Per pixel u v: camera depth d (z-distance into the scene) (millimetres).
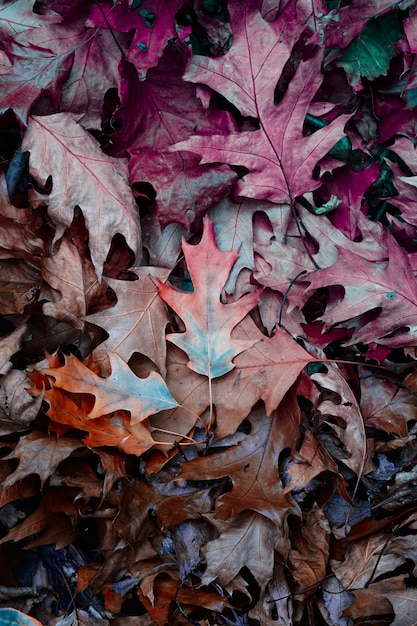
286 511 642
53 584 679
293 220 688
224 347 646
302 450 657
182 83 680
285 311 680
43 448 633
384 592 651
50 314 649
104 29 660
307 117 703
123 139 669
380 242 686
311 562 657
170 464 661
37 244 664
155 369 658
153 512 651
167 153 671
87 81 665
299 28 653
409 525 655
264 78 659
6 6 648
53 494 653
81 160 651
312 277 666
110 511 644
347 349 691
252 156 668
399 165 710
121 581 653
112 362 626
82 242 669
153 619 646
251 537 647
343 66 688
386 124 702
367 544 664
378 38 687
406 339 667
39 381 641
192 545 659
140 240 656
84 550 677
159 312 653
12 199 673
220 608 646
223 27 691
